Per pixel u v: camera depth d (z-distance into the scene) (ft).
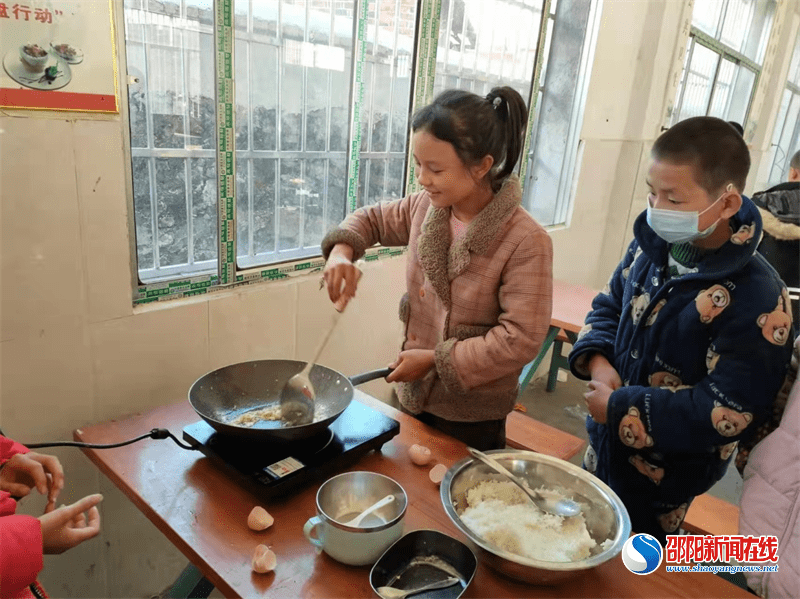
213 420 3.18
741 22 15.99
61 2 3.62
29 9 3.48
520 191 3.79
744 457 3.63
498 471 3.25
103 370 4.39
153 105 4.58
